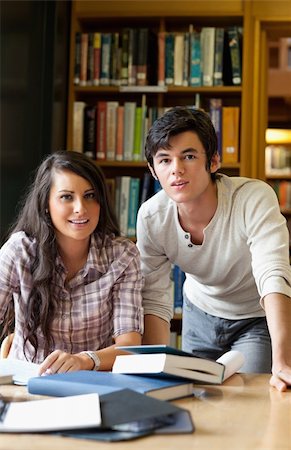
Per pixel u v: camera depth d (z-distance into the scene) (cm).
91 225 210
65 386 157
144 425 130
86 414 128
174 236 243
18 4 387
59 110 424
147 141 212
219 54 423
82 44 433
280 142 708
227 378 189
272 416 145
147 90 427
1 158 374
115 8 432
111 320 225
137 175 449
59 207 209
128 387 153
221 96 441
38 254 215
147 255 250
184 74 426
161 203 243
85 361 190
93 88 431
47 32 413
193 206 231
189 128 206
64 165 209
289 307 198
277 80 687
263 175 431
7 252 219
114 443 121
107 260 220
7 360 196
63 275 218
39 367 185
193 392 169
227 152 423
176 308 416
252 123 424
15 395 162
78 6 435
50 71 412
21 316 222
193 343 286
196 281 270
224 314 270
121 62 432
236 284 252
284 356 184
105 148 431
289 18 422
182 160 207
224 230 234
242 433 130
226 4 427
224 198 233
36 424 127
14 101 387
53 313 217
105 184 217
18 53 389
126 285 220
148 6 430
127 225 427
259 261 213
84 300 219
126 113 430
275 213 225
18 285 222
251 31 425
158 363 162
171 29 448
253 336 266
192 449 118
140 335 219
